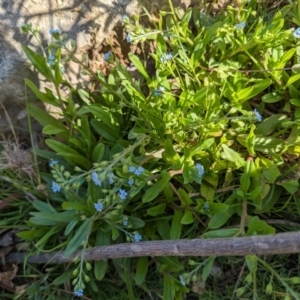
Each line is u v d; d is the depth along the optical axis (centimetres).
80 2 37
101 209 32
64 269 36
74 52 37
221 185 37
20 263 37
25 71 36
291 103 36
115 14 38
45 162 38
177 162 34
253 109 38
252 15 39
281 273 35
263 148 35
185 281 31
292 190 34
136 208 35
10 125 37
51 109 39
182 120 35
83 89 38
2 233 36
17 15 35
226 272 36
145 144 35
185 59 36
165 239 35
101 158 35
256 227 32
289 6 37
